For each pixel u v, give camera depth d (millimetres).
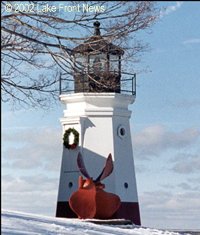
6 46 16812
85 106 31734
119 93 31578
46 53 17609
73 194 30422
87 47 17484
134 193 32375
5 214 23906
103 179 31156
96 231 23297
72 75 18406
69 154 32250
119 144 32188
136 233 25125
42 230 21219
